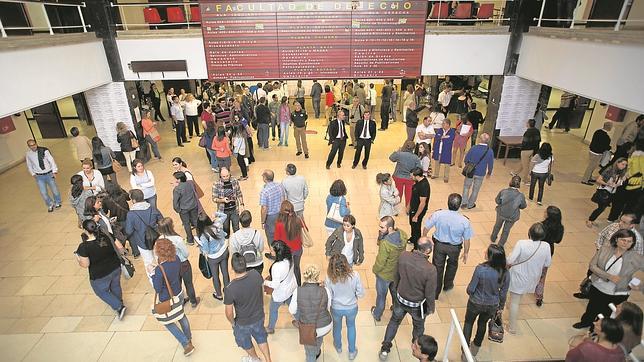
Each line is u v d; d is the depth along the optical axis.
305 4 7.92
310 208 7.68
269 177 5.54
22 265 6.23
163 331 4.93
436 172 8.89
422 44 8.35
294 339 4.75
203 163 9.98
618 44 5.59
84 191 6.25
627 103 5.47
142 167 6.56
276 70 8.50
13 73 5.67
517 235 6.76
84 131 12.53
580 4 9.33
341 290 3.91
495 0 10.72
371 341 4.69
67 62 7.10
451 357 4.47
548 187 8.44
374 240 6.64
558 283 5.61
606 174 6.70
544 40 7.66
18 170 9.91
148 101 13.27
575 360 2.99
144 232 5.12
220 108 9.89
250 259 4.62
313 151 10.70
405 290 3.98
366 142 9.12
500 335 4.36
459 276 5.78
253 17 8.01
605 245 4.27
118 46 8.45
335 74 8.54
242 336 3.98
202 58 8.48
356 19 8.06
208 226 4.83
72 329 4.98
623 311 3.10
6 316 5.21
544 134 11.74
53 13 9.10
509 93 9.12
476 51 8.63
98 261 4.70
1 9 8.12
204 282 5.74
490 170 7.34
